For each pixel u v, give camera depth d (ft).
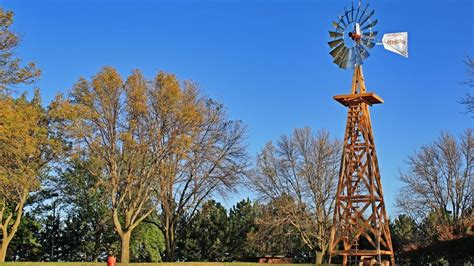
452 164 164.55
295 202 159.84
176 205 144.25
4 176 101.96
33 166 122.42
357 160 112.78
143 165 125.18
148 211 138.31
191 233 220.02
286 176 163.63
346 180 112.98
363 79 117.91
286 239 196.44
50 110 124.47
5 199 129.08
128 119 122.93
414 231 225.35
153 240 186.70
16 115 97.40
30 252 191.21
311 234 156.66
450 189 163.94
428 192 166.50
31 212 186.39
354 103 115.55
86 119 119.96
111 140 122.52
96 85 120.47
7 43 97.50
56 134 126.31
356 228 116.26
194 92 133.49
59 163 132.87
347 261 124.67
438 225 162.81
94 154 122.83
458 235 148.25
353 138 114.42
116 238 188.85
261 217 177.58
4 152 100.89
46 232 194.90
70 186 174.19
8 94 100.32
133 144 119.65
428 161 167.43
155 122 124.67
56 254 197.36
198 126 130.00
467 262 135.95
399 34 113.39
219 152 140.36
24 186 115.03
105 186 130.00
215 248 217.15
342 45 117.50
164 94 123.54
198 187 139.74
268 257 205.87
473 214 157.07
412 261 164.66
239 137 176.35
